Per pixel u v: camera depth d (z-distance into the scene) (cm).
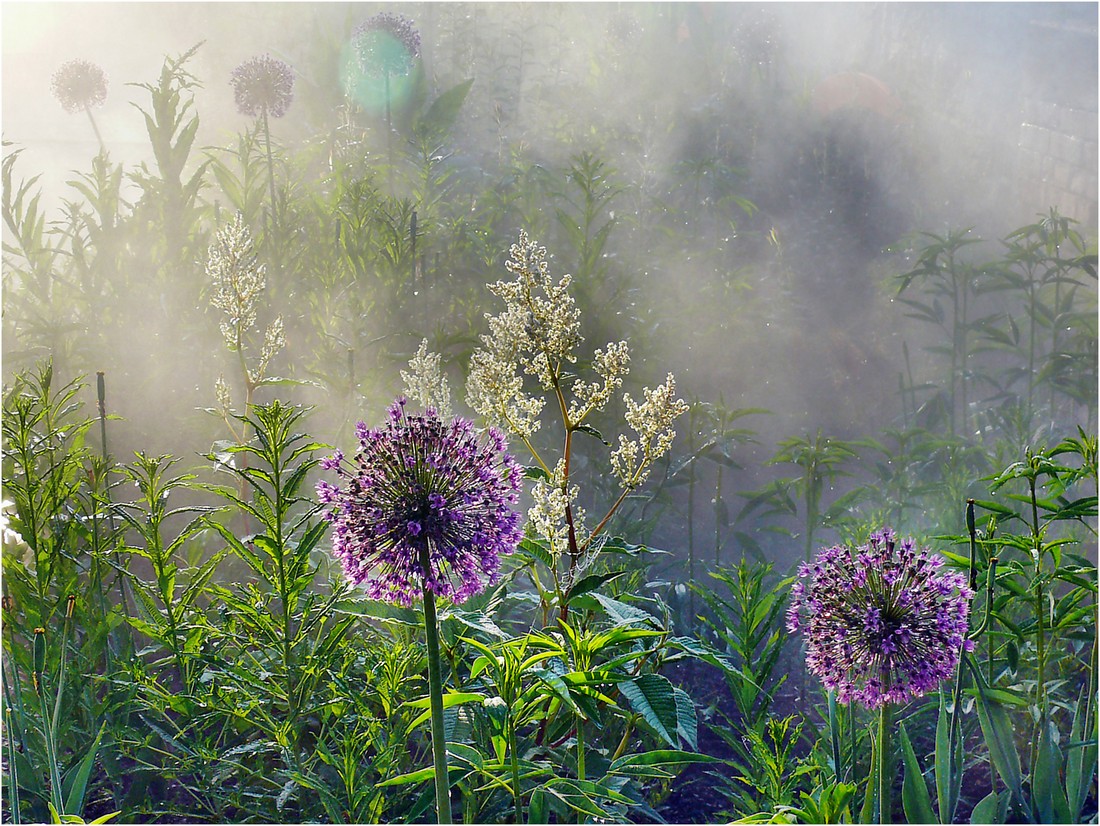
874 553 259
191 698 311
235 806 323
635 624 270
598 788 267
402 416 238
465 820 295
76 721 338
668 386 302
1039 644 319
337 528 234
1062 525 478
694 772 382
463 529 234
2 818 293
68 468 351
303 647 313
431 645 234
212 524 301
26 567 349
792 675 439
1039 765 296
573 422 303
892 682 253
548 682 247
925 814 274
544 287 304
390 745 294
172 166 532
